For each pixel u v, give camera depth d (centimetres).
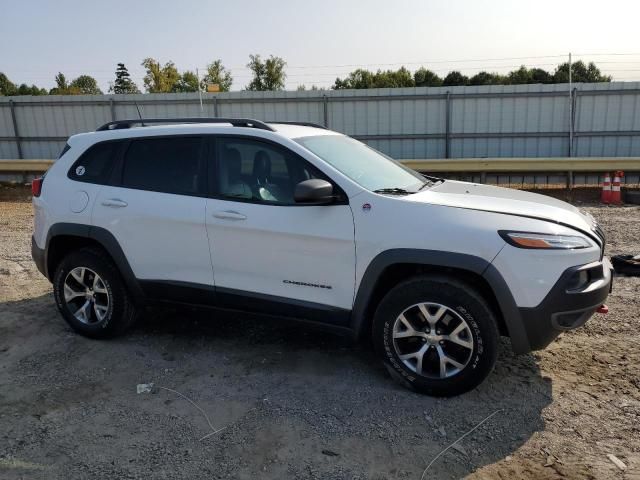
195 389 371
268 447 304
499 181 1436
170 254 414
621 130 1466
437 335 346
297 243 371
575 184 1407
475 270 329
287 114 1628
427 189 404
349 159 412
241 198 392
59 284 458
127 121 464
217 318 499
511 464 286
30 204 1358
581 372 382
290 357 417
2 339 457
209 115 1666
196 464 290
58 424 330
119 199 429
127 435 318
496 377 377
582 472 278
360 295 359
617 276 601
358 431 318
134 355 425
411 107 1562
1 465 291
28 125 1791
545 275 324
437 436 312
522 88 1487
